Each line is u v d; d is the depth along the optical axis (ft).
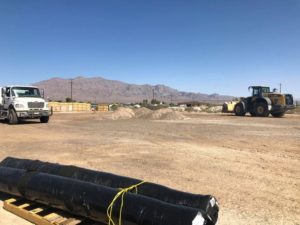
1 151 39.93
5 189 21.84
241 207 20.99
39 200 19.97
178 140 49.14
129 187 18.08
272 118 101.45
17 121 76.69
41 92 80.28
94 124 79.20
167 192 17.24
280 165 32.35
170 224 14.83
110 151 39.32
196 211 14.88
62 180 19.19
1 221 19.15
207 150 40.32
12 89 77.20
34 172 21.02
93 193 17.47
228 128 67.41
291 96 110.93
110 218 16.49
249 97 114.21
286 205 21.43
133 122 86.33
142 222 15.48
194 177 27.66
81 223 18.13
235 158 35.50
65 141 47.65
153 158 35.27
